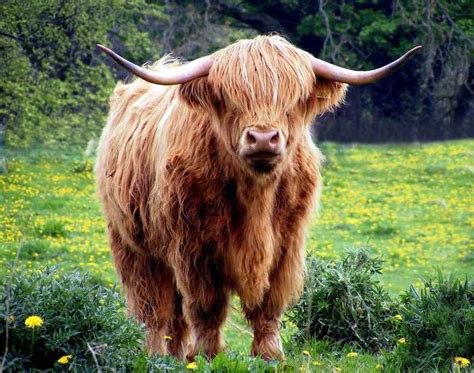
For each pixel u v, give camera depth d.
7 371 7.27
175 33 44.28
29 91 35.34
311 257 11.34
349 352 10.29
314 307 10.91
